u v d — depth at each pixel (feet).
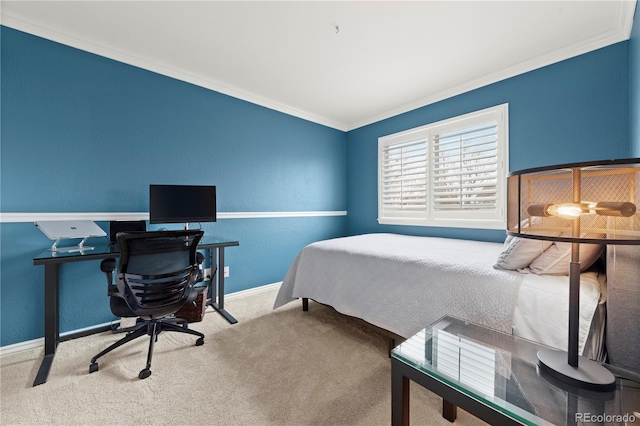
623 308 3.60
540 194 2.64
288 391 4.90
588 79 7.20
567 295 3.91
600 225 2.29
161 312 5.80
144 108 8.18
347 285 6.89
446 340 3.56
